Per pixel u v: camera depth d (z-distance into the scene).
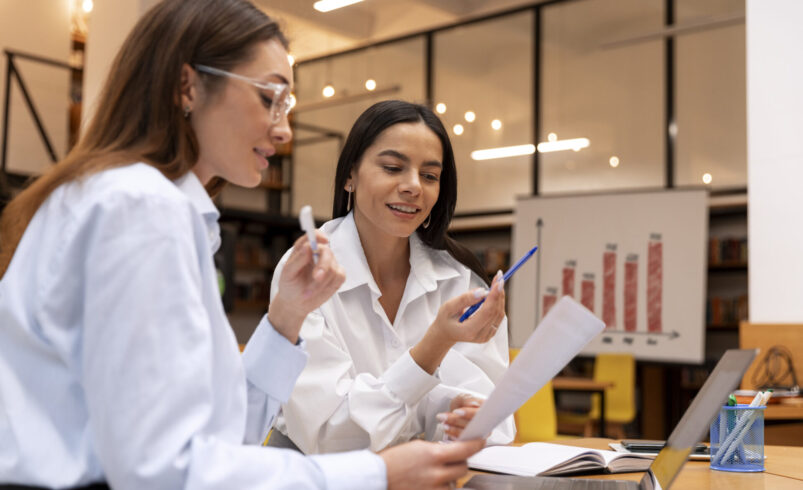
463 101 9.12
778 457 1.71
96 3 6.24
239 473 0.85
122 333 0.83
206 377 0.86
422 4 8.99
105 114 1.03
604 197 7.60
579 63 8.44
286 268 1.13
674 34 7.02
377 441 1.47
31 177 1.05
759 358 3.82
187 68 1.02
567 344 1.01
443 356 1.47
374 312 1.74
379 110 1.66
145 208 0.88
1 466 0.88
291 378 1.18
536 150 8.60
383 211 1.65
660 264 7.30
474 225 8.86
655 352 7.23
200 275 0.95
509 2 8.84
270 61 1.06
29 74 8.42
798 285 3.84
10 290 0.93
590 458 1.46
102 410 0.82
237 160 1.06
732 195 7.52
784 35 3.96
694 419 1.17
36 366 0.91
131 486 0.81
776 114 3.96
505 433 1.74
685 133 7.80
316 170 10.27
